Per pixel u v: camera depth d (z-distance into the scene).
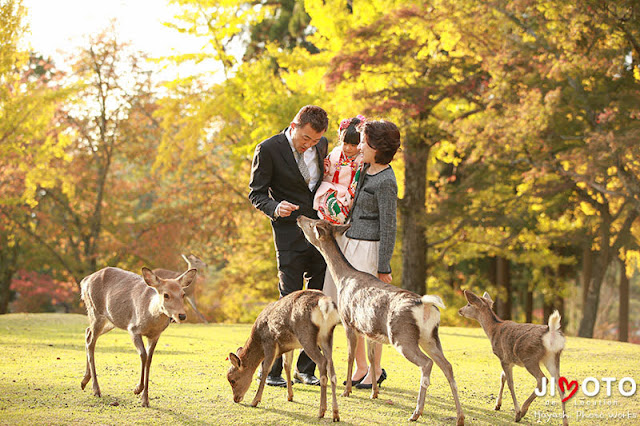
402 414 4.92
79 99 23.72
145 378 5.01
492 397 5.69
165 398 5.25
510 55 15.45
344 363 7.31
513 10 15.16
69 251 28.91
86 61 25.33
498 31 16.20
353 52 17.61
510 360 5.02
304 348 4.79
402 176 20.86
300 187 6.14
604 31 13.63
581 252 24.84
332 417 4.76
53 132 24.91
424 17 16.92
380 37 18.00
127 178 30.75
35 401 5.01
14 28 16.22
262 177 6.12
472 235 20.61
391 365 7.23
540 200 19.06
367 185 5.89
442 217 18.81
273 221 6.23
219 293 25.81
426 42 18.22
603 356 8.29
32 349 8.00
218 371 6.59
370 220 5.93
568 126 16.62
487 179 19.53
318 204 5.98
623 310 22.88
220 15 19.94
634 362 7.77
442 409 5.14
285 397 5.44
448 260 23.14
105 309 5.32
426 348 4.77
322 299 4.75
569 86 16.14
